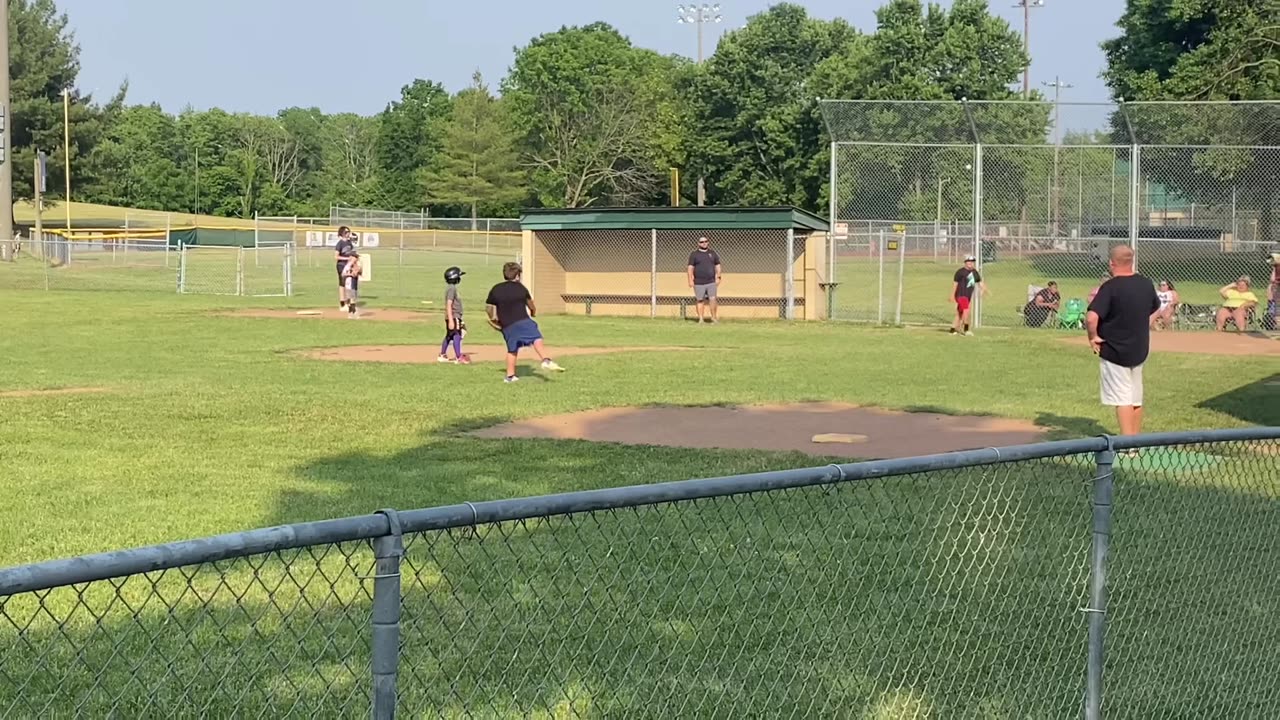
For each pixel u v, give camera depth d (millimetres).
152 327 23547
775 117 77688
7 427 11734
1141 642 5668
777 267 28703
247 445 10953
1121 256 10984
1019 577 6367
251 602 5672
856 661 5156
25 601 5574
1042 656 5410
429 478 9438
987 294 31078
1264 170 26656
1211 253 27484
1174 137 26781
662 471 9820
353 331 23375
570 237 30203
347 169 132250
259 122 132125
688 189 83688
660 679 4785
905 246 29906
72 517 7914
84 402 13531
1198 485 7676
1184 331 25891
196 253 53344
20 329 22797
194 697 4527
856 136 28094
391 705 3023
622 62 105375
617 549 6570
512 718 4469
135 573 2609
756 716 4617
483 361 18609
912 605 5848
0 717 4277
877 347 21656
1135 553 6719
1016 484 7836
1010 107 27109
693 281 27406
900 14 70125
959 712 4816
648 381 16266
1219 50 42906
